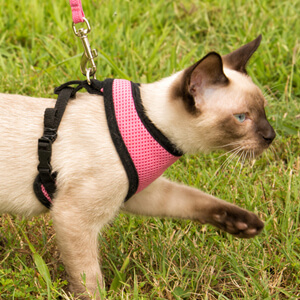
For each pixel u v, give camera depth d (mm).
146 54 1494
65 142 1017
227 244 1142
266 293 1063
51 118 1018
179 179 1240
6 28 1543
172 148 1035
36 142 1024
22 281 1059
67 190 1014
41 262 1052
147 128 1015
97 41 1503
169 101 1029
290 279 1104
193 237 1147
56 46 1456
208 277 1092
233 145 1062
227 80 1043
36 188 1025
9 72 1411
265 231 1137
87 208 1012
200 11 1695
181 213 1109
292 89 1442
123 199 1033
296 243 1134
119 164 1010
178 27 1584
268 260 1121
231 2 1761
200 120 1038
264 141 1062
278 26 1617
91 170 1008
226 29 1627
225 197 1204
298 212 1164
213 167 1253
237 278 1100
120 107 1015
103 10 1616
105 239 1146
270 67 1477
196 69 1027
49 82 1396
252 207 1192
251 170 1264
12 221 1170
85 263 1024
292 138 1326
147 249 1122
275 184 1234
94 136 1012
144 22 1580
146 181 1033
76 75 1383
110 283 1098
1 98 1044
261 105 1063
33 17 1560
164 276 1068
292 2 1774
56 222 1017
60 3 1626
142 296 1043
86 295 1027
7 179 1025
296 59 1480
